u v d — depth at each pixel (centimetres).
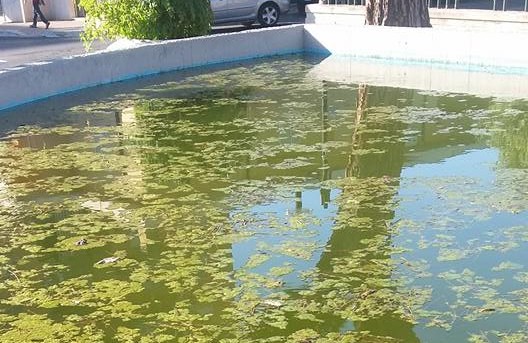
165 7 966
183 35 993
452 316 307
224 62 1009
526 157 534
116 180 502
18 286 349
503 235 391
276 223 419
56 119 692
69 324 310
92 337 298
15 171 527
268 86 837
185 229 412
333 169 517
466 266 355
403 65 966
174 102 759
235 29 1446
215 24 1428
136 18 970
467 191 462
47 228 420
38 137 626
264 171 516
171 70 941
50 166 538
